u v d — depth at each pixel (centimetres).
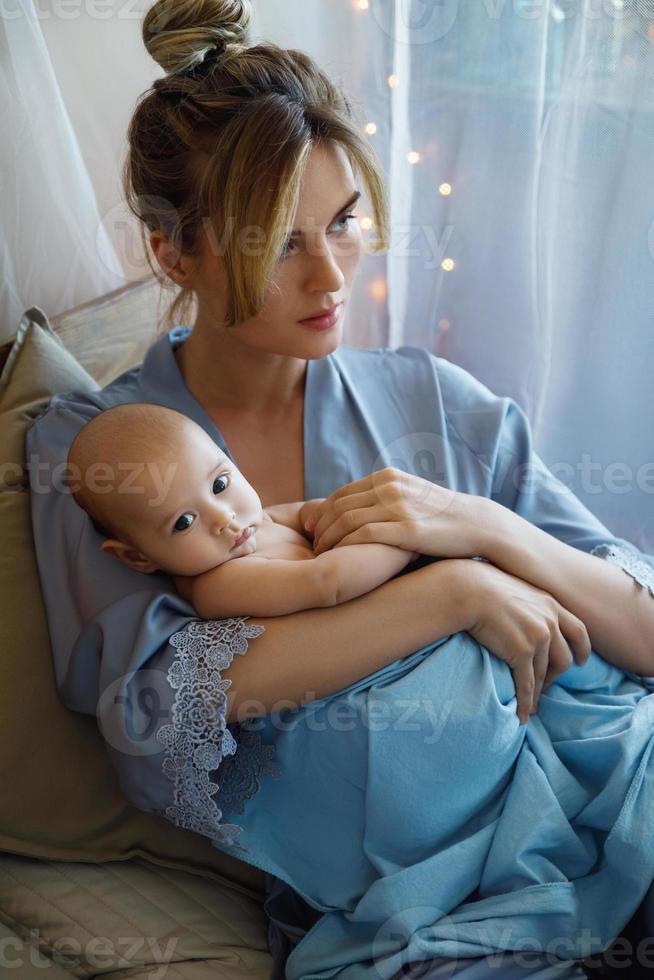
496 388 149
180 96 90
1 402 111
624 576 96
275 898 92
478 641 88
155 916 89
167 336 112
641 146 119
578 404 138
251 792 86
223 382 105
